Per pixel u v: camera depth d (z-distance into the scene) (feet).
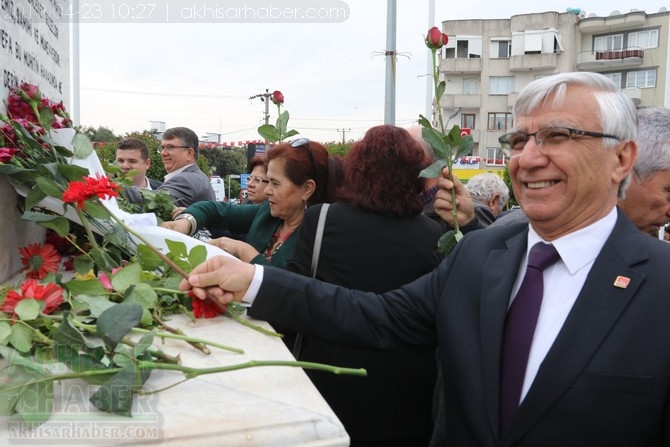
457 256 5.34
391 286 6.93
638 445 3.95
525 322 4.50
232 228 11.28
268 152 8.95
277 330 7.51
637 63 134.51
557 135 4.34
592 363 4.02
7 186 6.88
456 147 6.70
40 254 6.46
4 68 6.79
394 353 6.75
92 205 5.57
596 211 4.46
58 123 7.41
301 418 3.46
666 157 5.75
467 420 4.58
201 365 4.24
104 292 4.89
